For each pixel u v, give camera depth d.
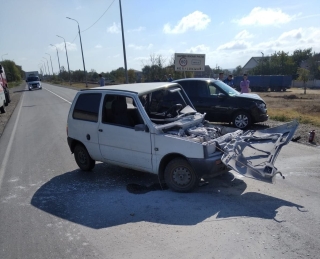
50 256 3.60
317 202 4.63
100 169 6.68
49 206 4.96
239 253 3.43
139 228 4.11
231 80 13.77
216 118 10.44
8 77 109.19
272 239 3.67
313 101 27.53
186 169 5.02
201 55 22.92
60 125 12.91
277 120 12.03
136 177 6.06
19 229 4.27
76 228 4.21
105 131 5.78
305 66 74.12
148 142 5.21
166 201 4.86
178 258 3.41
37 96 34.06
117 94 5.66
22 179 6.36
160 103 6.10
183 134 5.28
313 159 6.78
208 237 3.79
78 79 87.00
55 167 7.05
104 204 4.91
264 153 5.09
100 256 3.54
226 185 5.41
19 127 13.21
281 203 4.63
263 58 72.81
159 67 33.56
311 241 3.60
